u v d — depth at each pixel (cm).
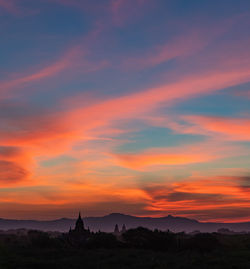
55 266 8000
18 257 9075
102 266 7981
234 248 10562
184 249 10725
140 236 11862
